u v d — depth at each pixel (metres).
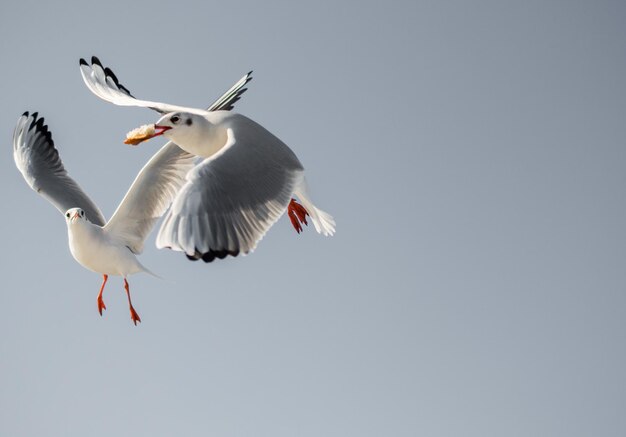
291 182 8.43
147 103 10.34
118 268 11.05
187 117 9.11
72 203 12.16
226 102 10.86
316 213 9.70
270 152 8.49
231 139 8.53
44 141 12.62
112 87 10.93
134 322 11.05
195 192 7.79
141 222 11.32
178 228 7.66
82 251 10.92
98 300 11.22
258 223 7.97
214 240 7.68
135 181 11.02
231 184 7.95
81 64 11.15
